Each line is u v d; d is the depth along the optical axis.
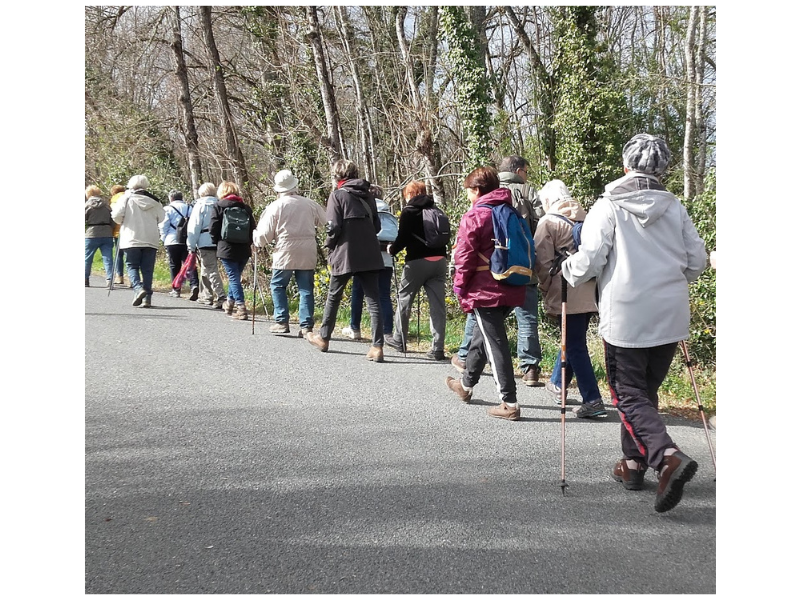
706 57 17.45
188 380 6.63
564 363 4.43
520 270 5.45
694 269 4.24
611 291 4.11
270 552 3.50
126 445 4.91
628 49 19.16
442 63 14.52
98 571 3.32
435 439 5.22
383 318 8.33
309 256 8.79
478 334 5.97
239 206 9.88
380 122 16.59
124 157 19.25
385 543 3.61
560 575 3.32
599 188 14.09
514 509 4.04
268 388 6.46
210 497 4.12
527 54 15.82
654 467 3.93
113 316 9.76
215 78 16.20
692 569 3.39
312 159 15.01
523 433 5.41
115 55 19.48
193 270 11.64
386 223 8.51
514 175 6.65
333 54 16.97
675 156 17.17
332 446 5.01
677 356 8.24
